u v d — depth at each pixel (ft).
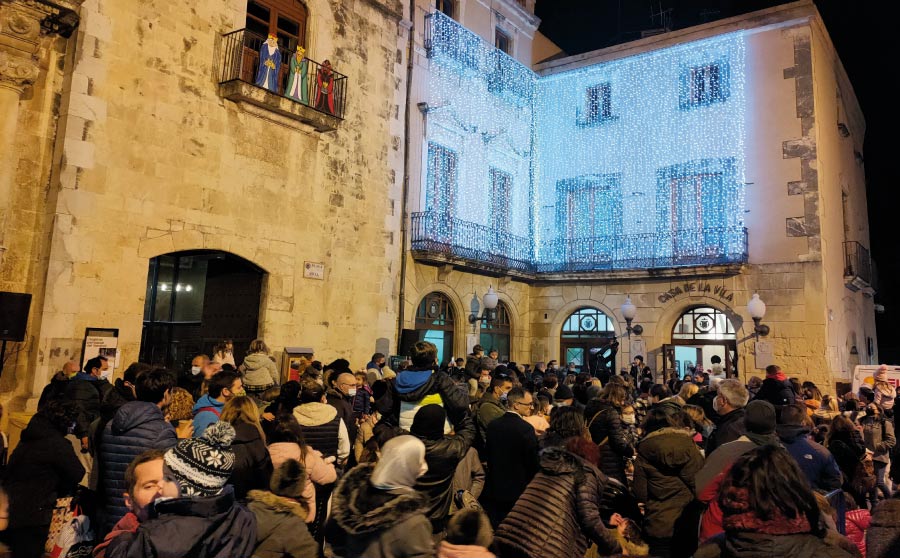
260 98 37.42
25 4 28.12
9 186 27.91
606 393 20.58
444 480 12.50
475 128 58.44
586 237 61.93
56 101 30.58
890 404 30.14
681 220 57.26
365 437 19.84
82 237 30.32
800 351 49.96
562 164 64.44
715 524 11.53
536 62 69.62
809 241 50.65
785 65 53.06
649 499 14.80
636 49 60.95
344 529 8.90
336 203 43.57
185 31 35.29
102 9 31.68
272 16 40.78
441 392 16.20
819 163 51.47
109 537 10.28
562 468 11.55
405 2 51.19
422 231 51.16
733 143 54.90
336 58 44.14
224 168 36.78
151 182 33.22
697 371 49.93
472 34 57.98
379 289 46.39
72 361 29.37
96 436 14.99
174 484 8.63
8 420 27.35
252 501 10.63
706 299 54.49
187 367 42.42
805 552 7.56
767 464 8.01
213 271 42.39
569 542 10.84
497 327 60.64
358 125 45.68
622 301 58.70
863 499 19.19
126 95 32.42
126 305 31.81
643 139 59.82
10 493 13.64
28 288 29.30
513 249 61.31
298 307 40.45
